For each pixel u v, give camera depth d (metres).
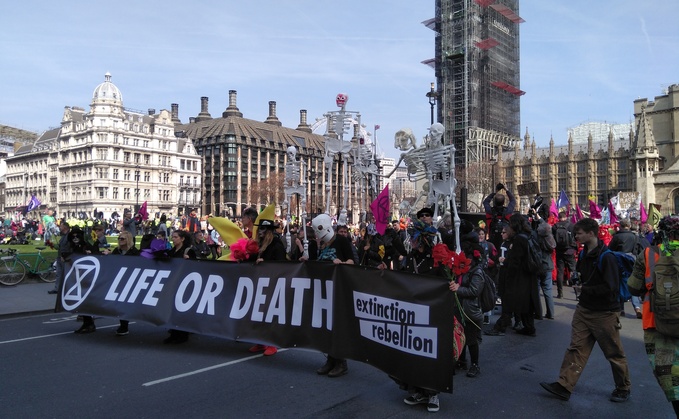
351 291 6.23
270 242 7.39
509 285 9.08
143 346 8.12
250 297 7.22
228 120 111.12
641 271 5.01
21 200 107.06
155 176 94.19
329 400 5.68
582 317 5.71
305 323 6.66
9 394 5.83
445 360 5.22
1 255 16.00
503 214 11.62
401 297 5.66
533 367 7.09
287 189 18.50
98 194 85.81
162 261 8.20
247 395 5.82
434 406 5.36
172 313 7.82
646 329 5.02
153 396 5.78
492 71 88.69
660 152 83.31
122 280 8.48
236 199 107.19
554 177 96.69
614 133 124.75
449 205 9.34
